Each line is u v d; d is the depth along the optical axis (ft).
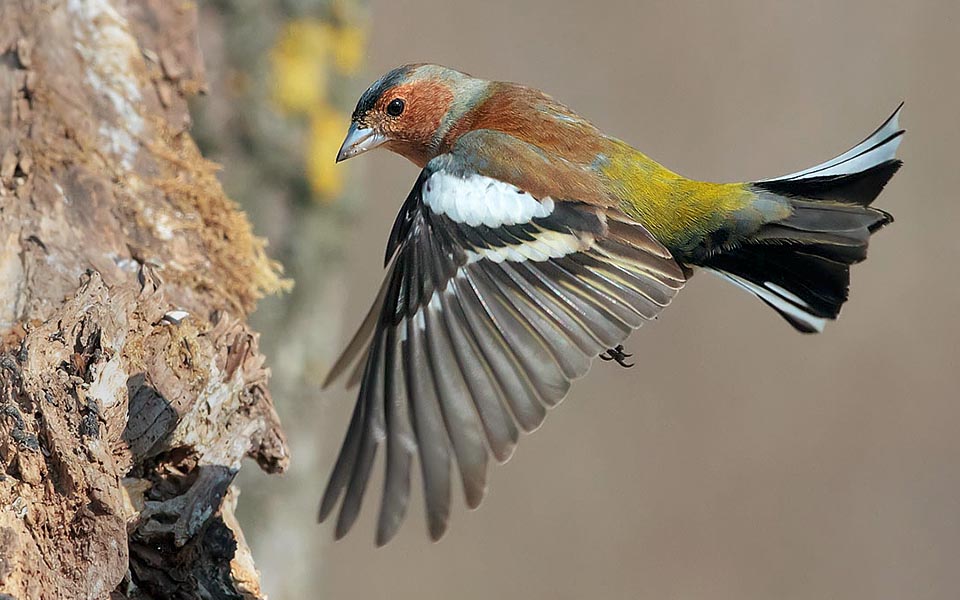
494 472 60.70
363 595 57.52
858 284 65.62
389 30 65.10
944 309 64.54
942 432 61.52
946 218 66.69
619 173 28.89
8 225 28.99
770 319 64.54
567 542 59.67
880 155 27.78
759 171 65.10
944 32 68.49
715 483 60.70
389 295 26.04
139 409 26.45
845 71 68.13
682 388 63.05
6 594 22.33
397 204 61.72
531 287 25.76
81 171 30.53
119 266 29.99
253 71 39.14
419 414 24.22
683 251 28.53
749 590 56.95
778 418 62.08
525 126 29.96
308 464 39.78
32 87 30.76
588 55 66.54
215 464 27.63
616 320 25.57
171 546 26.68
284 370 39.04
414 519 59.26
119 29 32.91
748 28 67.92
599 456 61.26
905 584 57.36
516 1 66.74
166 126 33.22
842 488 60.44
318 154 39.58
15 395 24.38
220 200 33.09
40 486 23.80
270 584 38.83
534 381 24.49
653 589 58.23
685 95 66.80
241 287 32.35
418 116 32.45
